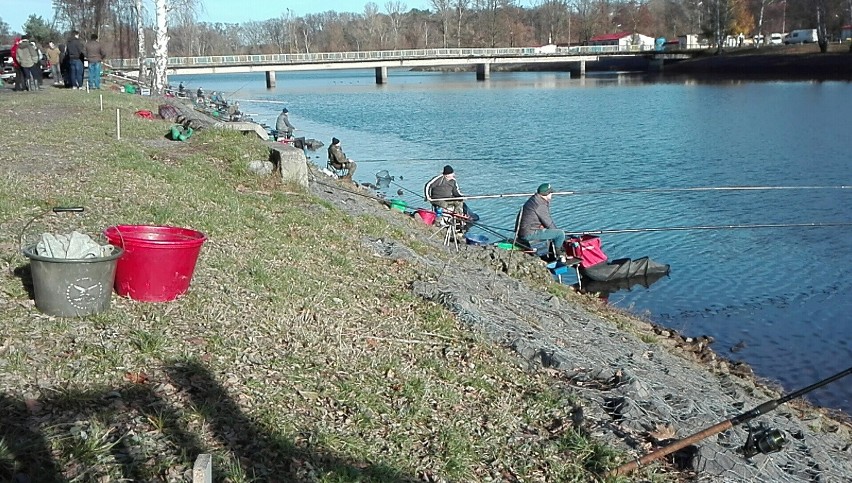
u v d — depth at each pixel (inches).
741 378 405.4
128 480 171.3
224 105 1518.2
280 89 3031.5
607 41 4958.2
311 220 452.1
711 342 468.1
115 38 2394.2
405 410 235.9
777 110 1690.5
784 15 4192.9
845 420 378.6
